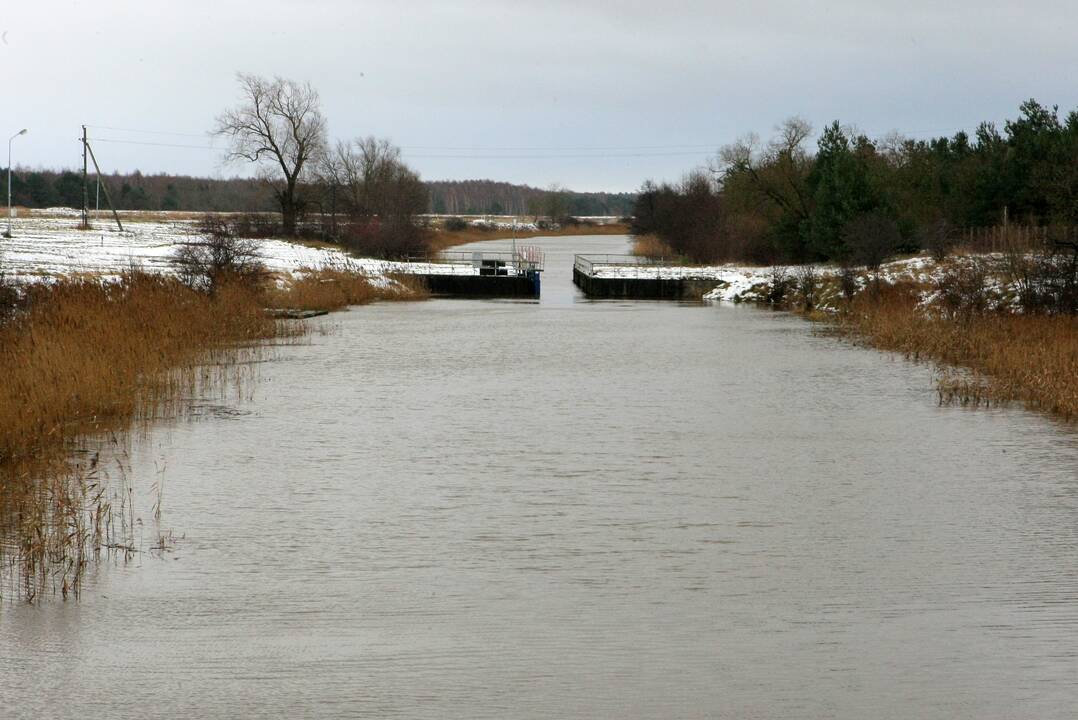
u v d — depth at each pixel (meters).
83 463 22.69
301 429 27.23
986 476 22.34
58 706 11.23
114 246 82.31
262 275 61.41
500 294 87.06
